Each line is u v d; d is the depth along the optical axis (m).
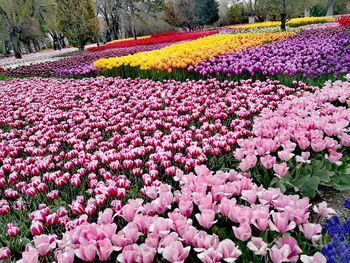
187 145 4.46
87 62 16.31
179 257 2.05
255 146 3.83
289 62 9.05
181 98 7.39
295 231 2.50
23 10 41.47
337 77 8.02
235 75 8.99
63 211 3.07
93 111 7.07
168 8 45.81
